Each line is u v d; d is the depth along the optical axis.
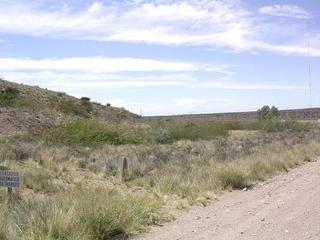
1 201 11.62
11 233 8.60
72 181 17.22
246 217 11.37
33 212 9.61
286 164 21.42
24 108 41.62
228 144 32.94
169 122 45.81
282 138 38.88
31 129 32.62
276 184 16.70
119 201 10.72
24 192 14.37
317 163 23.14
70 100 65.06
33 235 8.41
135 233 9.94
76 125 31.59
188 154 25.69
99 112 60.59
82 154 24.03
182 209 12.45
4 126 34.44
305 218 11.06
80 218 9.53
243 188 15.98
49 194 14.48
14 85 61.34
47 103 52.03
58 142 28.08
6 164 18.00
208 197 14.00
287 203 12.97
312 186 15.81
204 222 10.91
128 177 18.17
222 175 16.34
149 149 28.33
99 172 19.25
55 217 9.13
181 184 14.98
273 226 10.37
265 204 12.98
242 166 18.22
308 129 55.28
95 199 10.55
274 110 74.75
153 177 17.12
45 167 19.17
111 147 29.03
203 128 42.94
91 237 9.12
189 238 9.45
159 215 11.40
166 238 9.48
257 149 27.27
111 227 9.66
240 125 58.25
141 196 12.76
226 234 9.73
